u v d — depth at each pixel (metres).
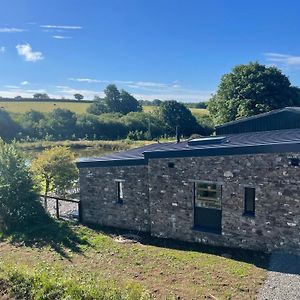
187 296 10.09
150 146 20.98
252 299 9.90
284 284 10.70
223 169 14.06
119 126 69.62
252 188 13.70
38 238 15.91
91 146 55.38
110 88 94.56
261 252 13.45
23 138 60.91
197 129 74.75
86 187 18.39
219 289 10.53
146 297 8.96
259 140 15.06
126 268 12.34
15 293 9.38
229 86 49.50
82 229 17.17
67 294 8.84
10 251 14.49
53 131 64.56
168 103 74.06
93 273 11.82
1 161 17.81
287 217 12.87
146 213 16.67
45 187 22.86
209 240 14.70
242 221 13.84
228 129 22.41
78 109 85.69
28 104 82.44
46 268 12.04
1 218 17.36
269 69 47.81
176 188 15.34
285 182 12.78
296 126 20.25
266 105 44.53
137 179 16.75
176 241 15.43
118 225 17.56
